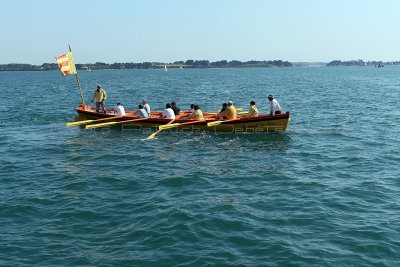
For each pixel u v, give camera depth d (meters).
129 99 45.34
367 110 31.34
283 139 19.86
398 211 10.48
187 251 8.51
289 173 14.06
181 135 21.00
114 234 9.33
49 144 19.09
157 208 10.78
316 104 36.78
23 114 30.48
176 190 12.36
